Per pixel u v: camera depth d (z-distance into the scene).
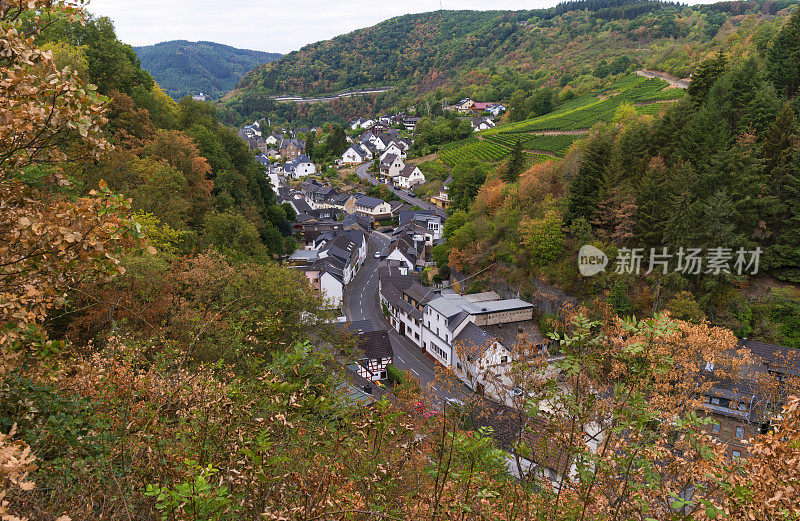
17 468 3.78
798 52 45.88
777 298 36.06
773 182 38.22
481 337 37.59
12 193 5.54
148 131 41.88
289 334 20.88
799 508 4.12
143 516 5.62
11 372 6.30
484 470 6.39
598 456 6.37
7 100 5.25
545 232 43.56
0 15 5.70
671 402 11.73
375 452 5.99
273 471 5.18
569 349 6.43
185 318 15.30
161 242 24.84
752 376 25.00
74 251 5.60
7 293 5.39
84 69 30.67
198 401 6.36
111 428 6.35
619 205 40.78
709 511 4.48
